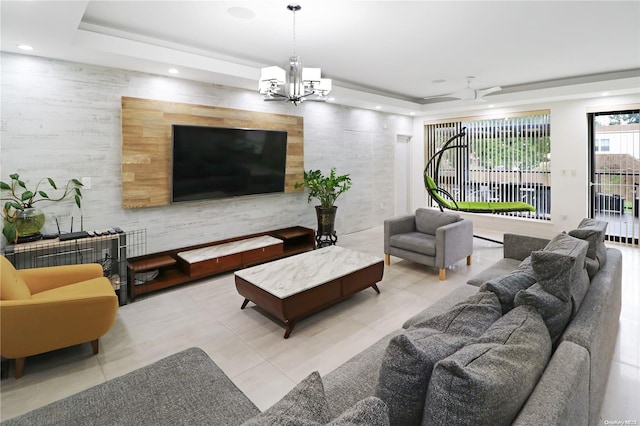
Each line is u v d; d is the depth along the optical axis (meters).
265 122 5.08
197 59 3.82
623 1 2.88
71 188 3.54
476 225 7.30
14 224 3.07
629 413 1.91
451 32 3.53
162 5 2.89
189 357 1.91
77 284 2.79
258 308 3.39
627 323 2.99
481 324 1.47
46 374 2.36
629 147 5.62
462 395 0.94
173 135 4.04
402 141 7.99
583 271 2.09
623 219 5.73
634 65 4.79
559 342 1.60
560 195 6.18
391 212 7.67
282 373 2.37
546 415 0.98
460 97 5.12
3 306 2.15
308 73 3.09
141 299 3.62
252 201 5.11
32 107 3.30
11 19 2.49
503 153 6.84
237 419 1.47
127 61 3.52
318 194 5.54
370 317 3.20
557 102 6.09
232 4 2.87
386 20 3.21
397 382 1.11
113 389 1.64
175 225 4.33
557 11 3.06
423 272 4.44
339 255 3.79
